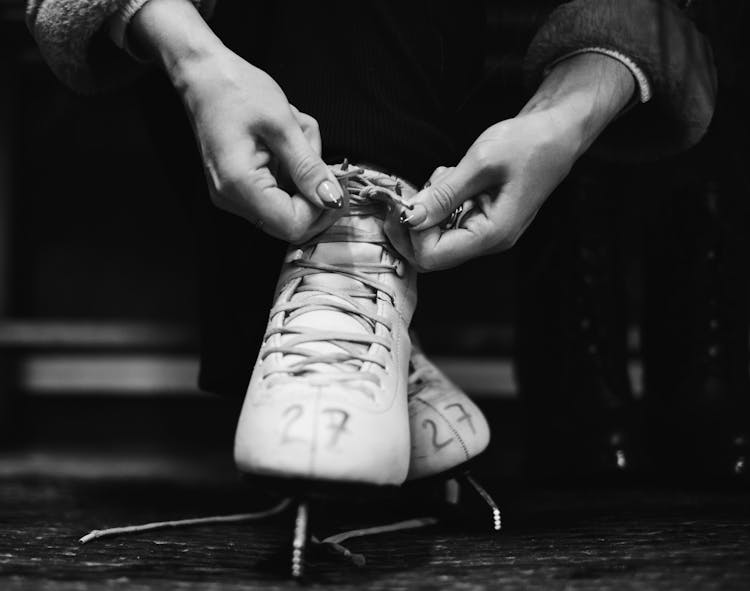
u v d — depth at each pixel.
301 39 0.73
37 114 2.02
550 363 1.14
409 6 0.72
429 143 0.73
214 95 0.65
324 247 0.70
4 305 1.93
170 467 1.63
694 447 1.08
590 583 0.52
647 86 0.74
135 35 0.71
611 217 1.15
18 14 1.75
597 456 1.08
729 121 0.98
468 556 0.63
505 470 1.58
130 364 1.98
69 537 0.72
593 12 0.72
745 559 0.58
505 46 0.88
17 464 1.70
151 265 2.08
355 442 0.58
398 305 0.70
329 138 0.70
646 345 1.18
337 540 0.68
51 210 2.07
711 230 1.11
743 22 0.90
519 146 0.66
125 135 2.07
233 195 0.65
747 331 1.13
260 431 0.59
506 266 2.01
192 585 0.53
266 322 0.80
